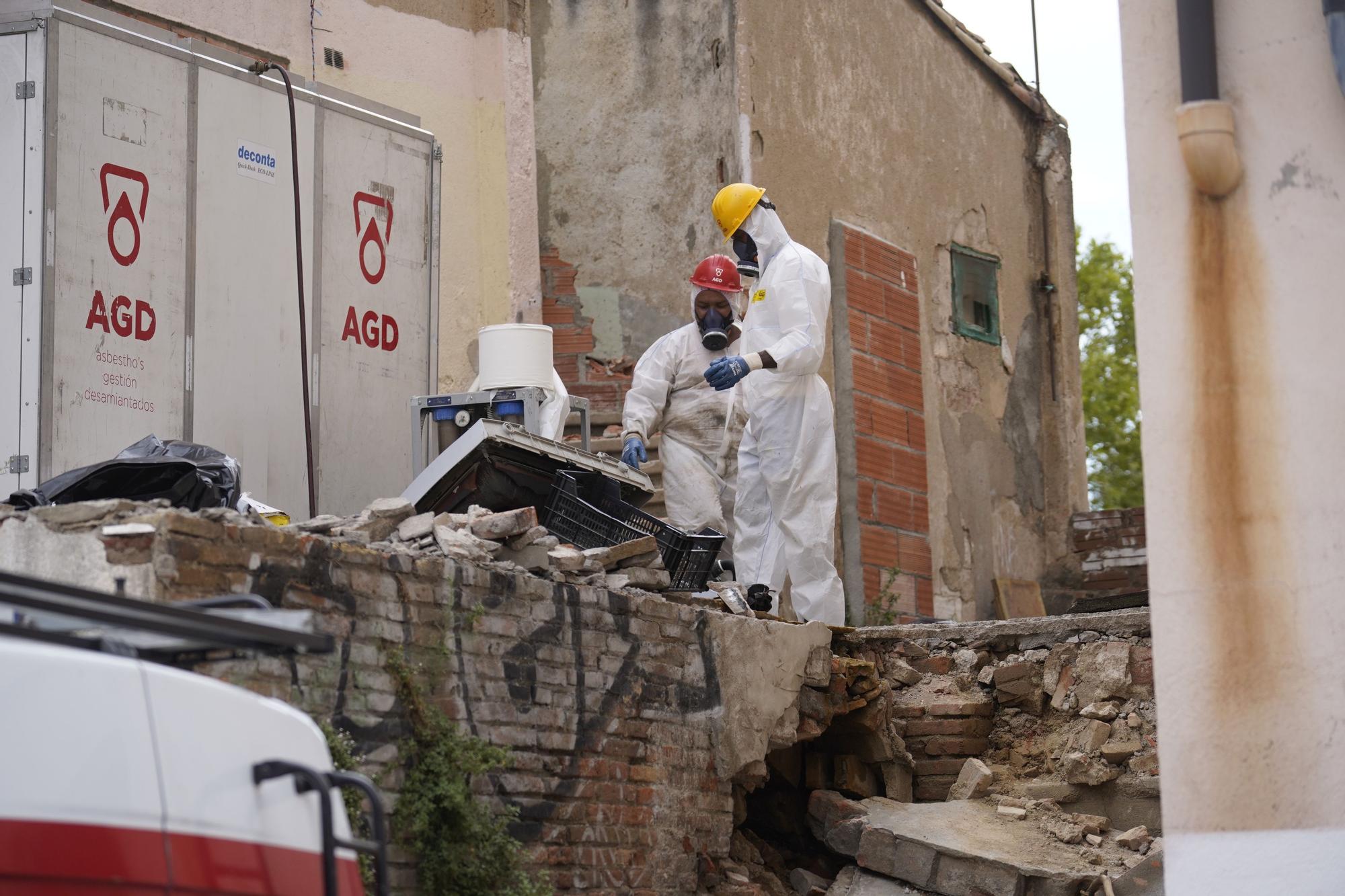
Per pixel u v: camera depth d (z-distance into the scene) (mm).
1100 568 23156
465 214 16875
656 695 10172
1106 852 11328
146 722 4723
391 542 9094
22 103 10625
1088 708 12320
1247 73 8180
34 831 4367
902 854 11297
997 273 23078
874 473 19625
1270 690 7875
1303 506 7938
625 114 19031
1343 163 8023
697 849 10375
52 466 10414
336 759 7684
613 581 10180
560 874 9219
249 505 9906
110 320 10875
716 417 14648
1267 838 7793
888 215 20797
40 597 4320
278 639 4922
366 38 16422
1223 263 8133
